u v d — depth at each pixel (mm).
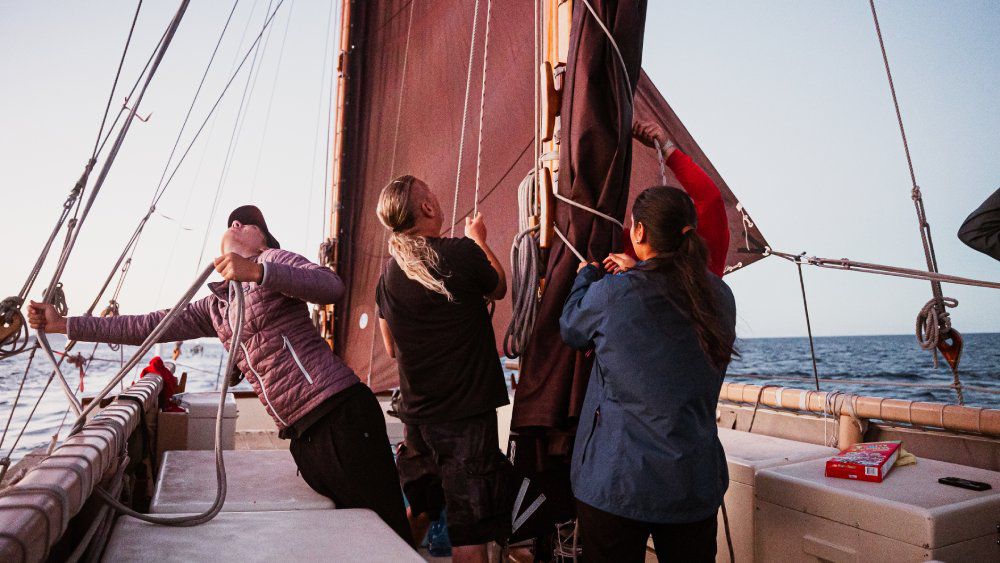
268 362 2137
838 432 3021
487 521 2061
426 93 5223
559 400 2182
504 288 2287
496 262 2340
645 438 1794
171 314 1669
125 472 2377
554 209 2344
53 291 1648
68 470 1249
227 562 1471
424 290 2062
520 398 2236
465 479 2070
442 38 5043
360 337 5703
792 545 2295
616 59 2213
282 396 2133
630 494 1767
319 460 2123
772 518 2373
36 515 1007
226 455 2736
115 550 1519
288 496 2121
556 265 2266
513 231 4621
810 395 3127
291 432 2174
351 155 5828
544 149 2576
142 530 1684
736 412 3561
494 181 4719
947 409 2641
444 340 2086
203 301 2355
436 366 2096
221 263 1776
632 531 1810
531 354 2254
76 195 1620
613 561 1825
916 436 2822
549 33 2574
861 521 2068
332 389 2143
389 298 2143
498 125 4660
